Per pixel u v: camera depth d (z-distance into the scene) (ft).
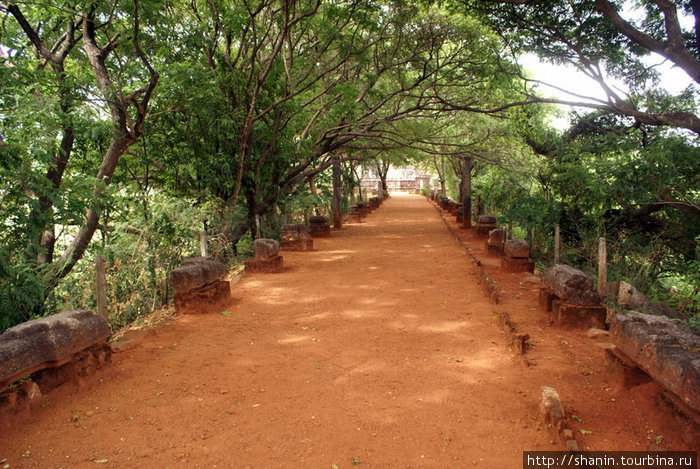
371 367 15.90
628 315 13.64
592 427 11.58
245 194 45.85
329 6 36.76
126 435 11.71
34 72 28.78
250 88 40.55
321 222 53.52
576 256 42.47
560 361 16.02
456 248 43.93
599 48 39.17
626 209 40.55
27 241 22.22
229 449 11.01
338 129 46.83
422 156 81.76
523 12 38.24
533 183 58.90
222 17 35.58
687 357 10.62
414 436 11.46
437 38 46.24
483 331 19.53
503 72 43.50
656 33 37.96
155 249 26.25
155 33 31.60
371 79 44.19
